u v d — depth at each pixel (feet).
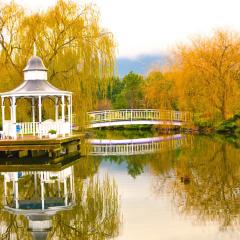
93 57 120.98
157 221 49.24
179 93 170.50
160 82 188.44
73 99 121.70
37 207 56.95
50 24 120.47
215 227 46.57
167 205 55.93
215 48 164.86
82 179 76.59
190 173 79.05
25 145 94.68
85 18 121.80
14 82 120.26
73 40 120.88
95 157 108.27
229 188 64.69
